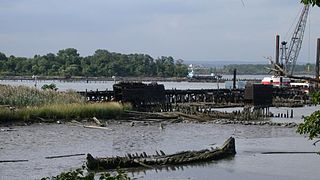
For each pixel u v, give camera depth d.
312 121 11.52
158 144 44.59
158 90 71.75
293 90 110.31
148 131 53.56
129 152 39.59
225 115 67.75
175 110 71.88
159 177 29.48
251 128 58.59
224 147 37.72
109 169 30.47
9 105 59.09
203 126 59.62
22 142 43.12
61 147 41.22
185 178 29.50
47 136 47.00
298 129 11.83
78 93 72.75
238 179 29.64
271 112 82.75
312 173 32.06
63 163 34.12
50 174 30.34
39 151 38.97
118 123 58.97
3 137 45.53
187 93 91.50
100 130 52.66
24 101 61.00
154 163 32.47
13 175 30.00
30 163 33.94
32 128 51.84
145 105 70.12
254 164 34.69
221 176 30.45
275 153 39.75
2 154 37.19
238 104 92.19
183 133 52.78
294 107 98.56
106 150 40.44
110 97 75.62
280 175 31.16
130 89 69.31
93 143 43.94
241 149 41.41
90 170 29.36
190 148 42.41
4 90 63.62
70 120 57.78
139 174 30.23
